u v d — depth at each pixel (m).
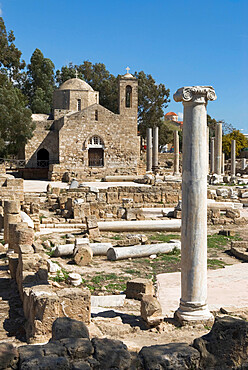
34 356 6.20
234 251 19.97
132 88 64.56
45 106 91.81
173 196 34.72
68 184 48.25
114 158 64.44
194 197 10.05
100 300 12.84
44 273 12.46
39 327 9.70
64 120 62.03
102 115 63.59
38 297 9.88
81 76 102.12
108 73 103.19
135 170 62.69
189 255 10.18
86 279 15.66
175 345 7.07
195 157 10.05
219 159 54.16
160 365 6.59
